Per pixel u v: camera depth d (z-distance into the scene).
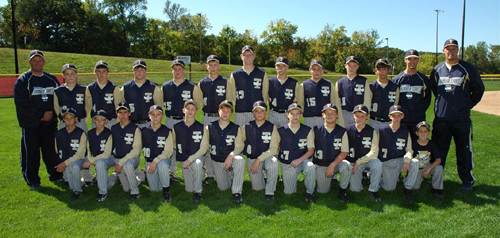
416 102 5.04
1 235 3.50
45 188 4.87
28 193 4.66
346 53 49.03
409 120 5.06
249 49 5.25
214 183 5.09
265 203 4.29
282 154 4.62
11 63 28.92
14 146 7.12
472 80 4.65
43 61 5.01
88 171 4.98
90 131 4.80
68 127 4.76
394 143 4.69
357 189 4.71
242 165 4.39
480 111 12.06
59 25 54.38
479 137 7.70
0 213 4.01
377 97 5.23
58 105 5.12
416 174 4.40
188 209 4.12
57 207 4.20
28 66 28.97
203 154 4.62
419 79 5.04
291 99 5.33
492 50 67.69
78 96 5.11
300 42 59.12
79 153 4.70
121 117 4.71
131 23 57.75
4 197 4.49
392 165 4.70
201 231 3.55
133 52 58.19
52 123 5.08
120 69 33.12
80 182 4.53
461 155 4.76
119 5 59.25
